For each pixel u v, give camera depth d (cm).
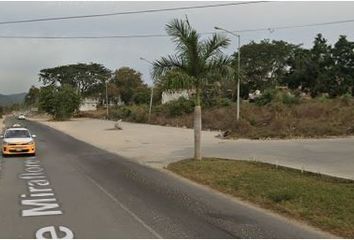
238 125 4169
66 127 6556
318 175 1594
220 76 2067
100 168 2030
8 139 2603
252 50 10012
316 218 1063
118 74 15412
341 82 8038
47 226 1003
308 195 1255
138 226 1002
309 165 1936
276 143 3147
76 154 2698
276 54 9981
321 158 2192
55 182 1627
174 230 971
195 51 2041
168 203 1253
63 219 1065
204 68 2059
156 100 9369
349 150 2547
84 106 15575
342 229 977
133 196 1354
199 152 2114
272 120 4491
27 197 1344
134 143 3509
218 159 2119
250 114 5109
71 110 10000
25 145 2570
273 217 1099
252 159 2164
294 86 8494
